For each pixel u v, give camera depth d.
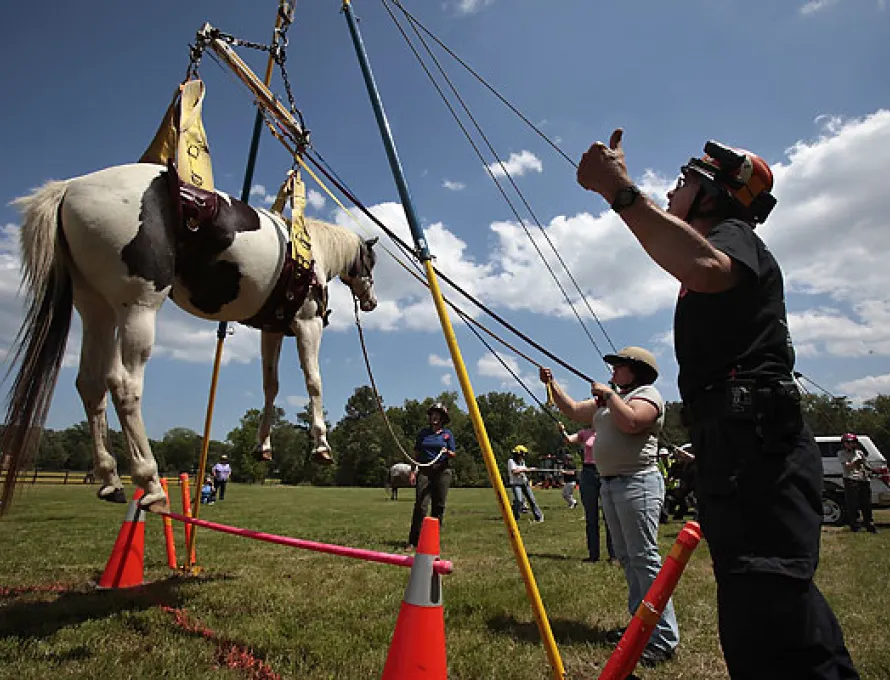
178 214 3.53
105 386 3.60
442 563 2.10
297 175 4.73
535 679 2.80
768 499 1.40
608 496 3.68
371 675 2.73
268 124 4.47
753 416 1.44
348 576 5.20
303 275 4.27
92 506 15.56
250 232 3.93
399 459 83.38
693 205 1.87
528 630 3.67
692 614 4.12
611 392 3.43
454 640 3.37
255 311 4.18
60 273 3.34
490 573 5.63
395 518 13.95
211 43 4.18
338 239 5.06
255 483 89.62
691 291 1.69
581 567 6.13
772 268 1.62
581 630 3.71
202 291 3.94
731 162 1.78
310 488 55.38
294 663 2.87
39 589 4.44
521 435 97.25
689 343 1.64
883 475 14.25
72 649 2.95
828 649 1.35
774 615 1.34
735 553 1.41
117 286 3.32
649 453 3.57
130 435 3.35
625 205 1.48
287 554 6.62
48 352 3.22
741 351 1.53
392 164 2.81
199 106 4.06
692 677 2.94
